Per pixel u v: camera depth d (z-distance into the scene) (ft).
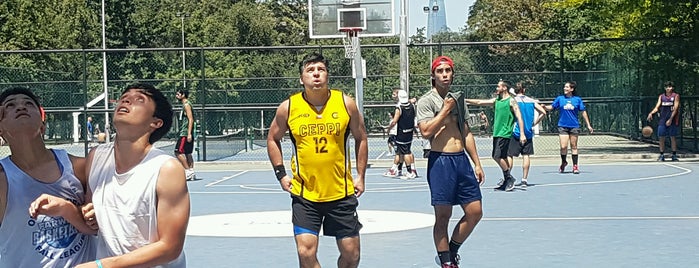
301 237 23.34
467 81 90.43
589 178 61.36
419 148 103.14
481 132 110.22
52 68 115.85
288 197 53.06
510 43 83.10
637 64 87.40
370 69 107.65
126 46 198.80
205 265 30.07
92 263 13.74
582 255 30.81
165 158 14.24
